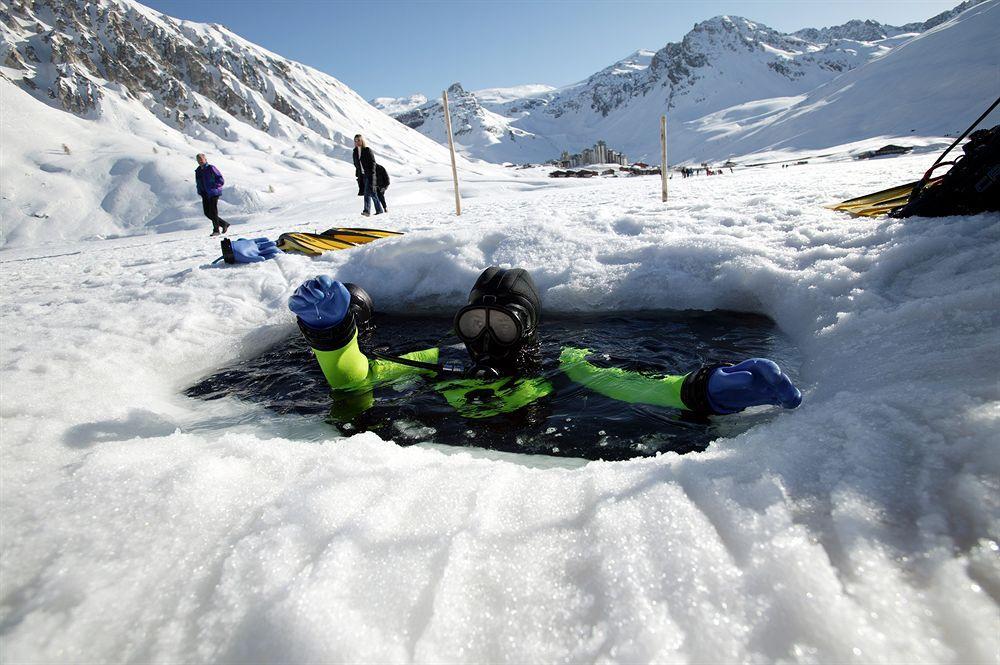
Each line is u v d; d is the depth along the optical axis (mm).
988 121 57500
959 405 1094
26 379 2148
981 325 1534
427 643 772
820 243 2947
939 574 766
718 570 830
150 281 4469
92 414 1866
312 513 1077
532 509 1066
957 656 660
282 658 776
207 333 3076
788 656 691
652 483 1096
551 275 3404
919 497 912
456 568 904
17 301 3916
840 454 1081
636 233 4008
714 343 2504
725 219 3951
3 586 968
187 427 2047
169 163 45562
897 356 1564
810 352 2078
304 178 41406
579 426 1842
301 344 3053
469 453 1732
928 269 2189
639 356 2439
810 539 870
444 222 6621
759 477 1054
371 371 2504
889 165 11414
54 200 41188
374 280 3879
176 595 916
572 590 845
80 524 1118
